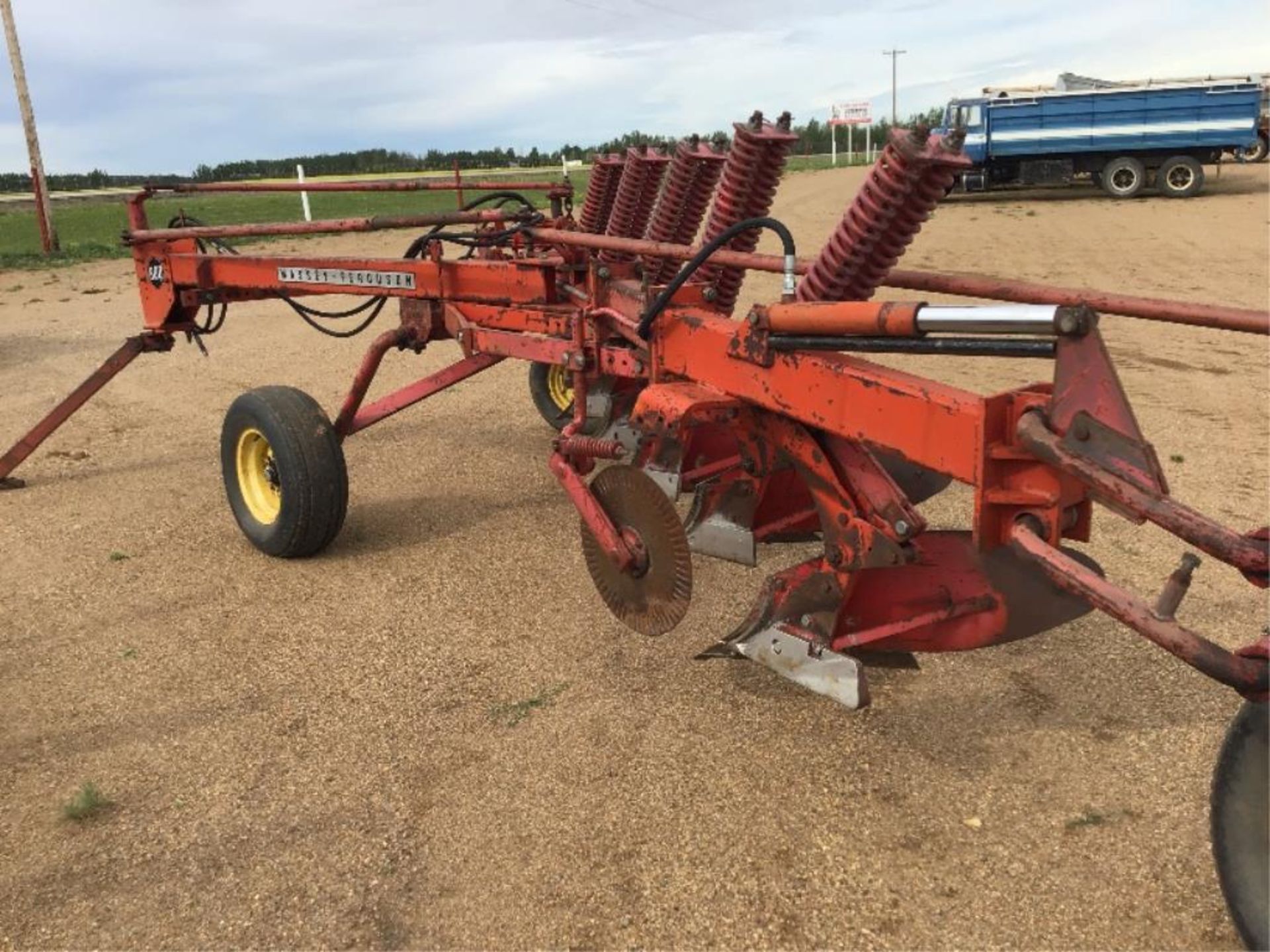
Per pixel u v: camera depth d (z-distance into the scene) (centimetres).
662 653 427
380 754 362
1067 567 256
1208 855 300
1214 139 2512
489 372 957
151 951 278
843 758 351
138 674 422
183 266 618
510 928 282
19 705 400
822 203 2738
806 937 276
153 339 656
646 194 531
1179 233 1842
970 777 339
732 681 402
